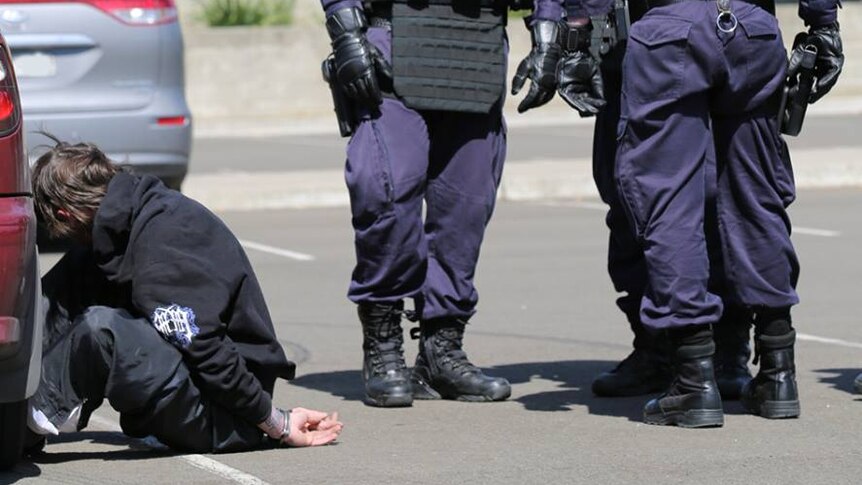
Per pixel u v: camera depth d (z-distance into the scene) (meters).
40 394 14.66
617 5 16.38
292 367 15.57
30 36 30.06
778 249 16.30
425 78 17.38
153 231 14.69
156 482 14.20
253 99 72.62
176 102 31.33
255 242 33.62
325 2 17.31
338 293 26.81
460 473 14.51
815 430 16.20
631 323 18.25
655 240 15.98
